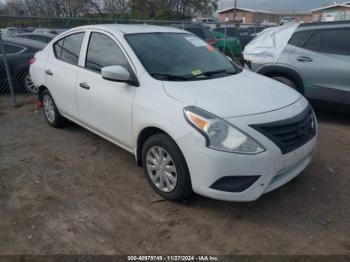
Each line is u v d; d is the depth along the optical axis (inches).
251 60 249.9
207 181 109.8
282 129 112.9
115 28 156.0
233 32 650.8
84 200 131.4
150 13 1414.9
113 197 133.3
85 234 112.1
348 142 189.9
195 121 109.3
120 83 139.4
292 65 224.7
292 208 125.6
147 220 118.8
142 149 132.8
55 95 190.2
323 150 178.1
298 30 229.3
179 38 162.9
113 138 151.9
